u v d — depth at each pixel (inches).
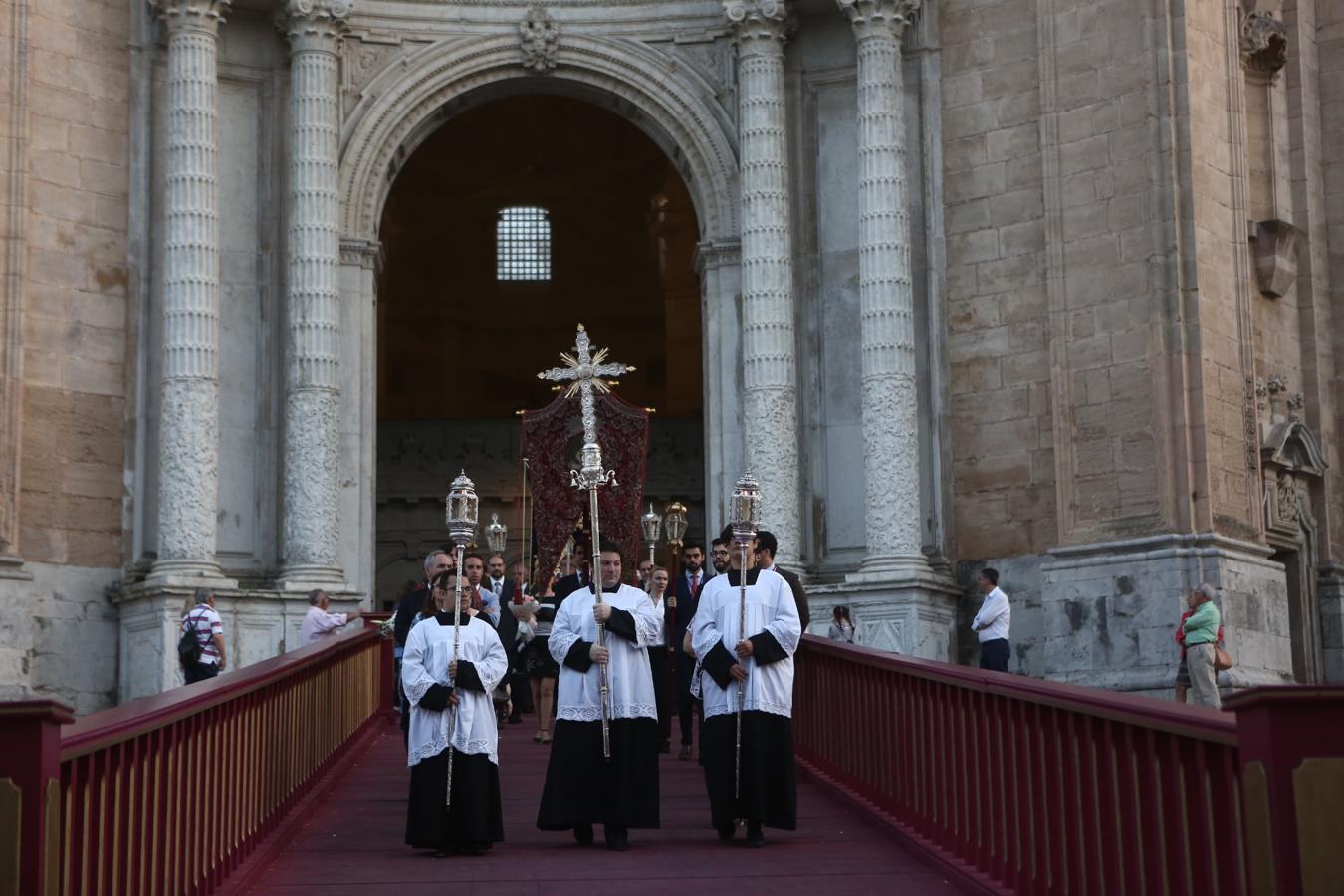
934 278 1103.6
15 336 1007.0
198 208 1033.5
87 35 1061.8
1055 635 1024.2
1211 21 1057.5
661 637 557.0
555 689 830.5
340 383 1106.7
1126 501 1016.2
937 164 1110.4
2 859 292.5
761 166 1101.1
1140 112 1030.4
